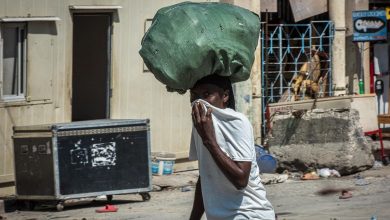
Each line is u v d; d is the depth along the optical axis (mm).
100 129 11766
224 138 4336
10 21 12859
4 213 11641
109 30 14297
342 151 14133
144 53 4520
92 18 15797
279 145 14711
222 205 4434
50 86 13523
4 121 12828
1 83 12836
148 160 12125
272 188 13117
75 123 11789
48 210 11805
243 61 4465
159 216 10977
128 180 12008
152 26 4535
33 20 13188
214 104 4457
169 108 14930
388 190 12680
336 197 12156
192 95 4566
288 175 14367
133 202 12234
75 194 11648
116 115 14391
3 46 12914
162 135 14867
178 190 13367
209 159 4418
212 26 4418
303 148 14469
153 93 14734
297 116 14531
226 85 4516
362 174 14305
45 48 13438
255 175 4422
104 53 15781
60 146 11531
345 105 15133
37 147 11648
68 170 11594
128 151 11984
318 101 15203
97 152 11766
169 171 14438
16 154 11867
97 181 11781
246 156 4309
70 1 13695
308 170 14398
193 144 4684
